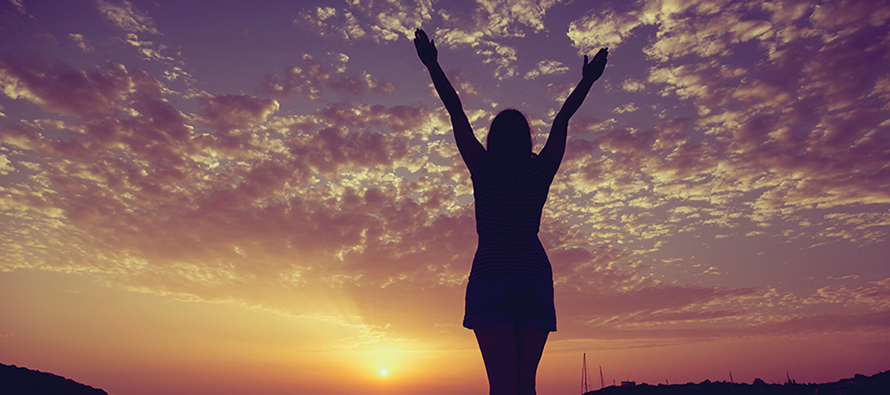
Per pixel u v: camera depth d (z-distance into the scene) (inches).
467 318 77.0
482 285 76.2
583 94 91.8
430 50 88.6
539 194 81.9
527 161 83.3
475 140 86.0
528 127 86.0
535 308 75.0
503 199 80.2
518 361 76.0
